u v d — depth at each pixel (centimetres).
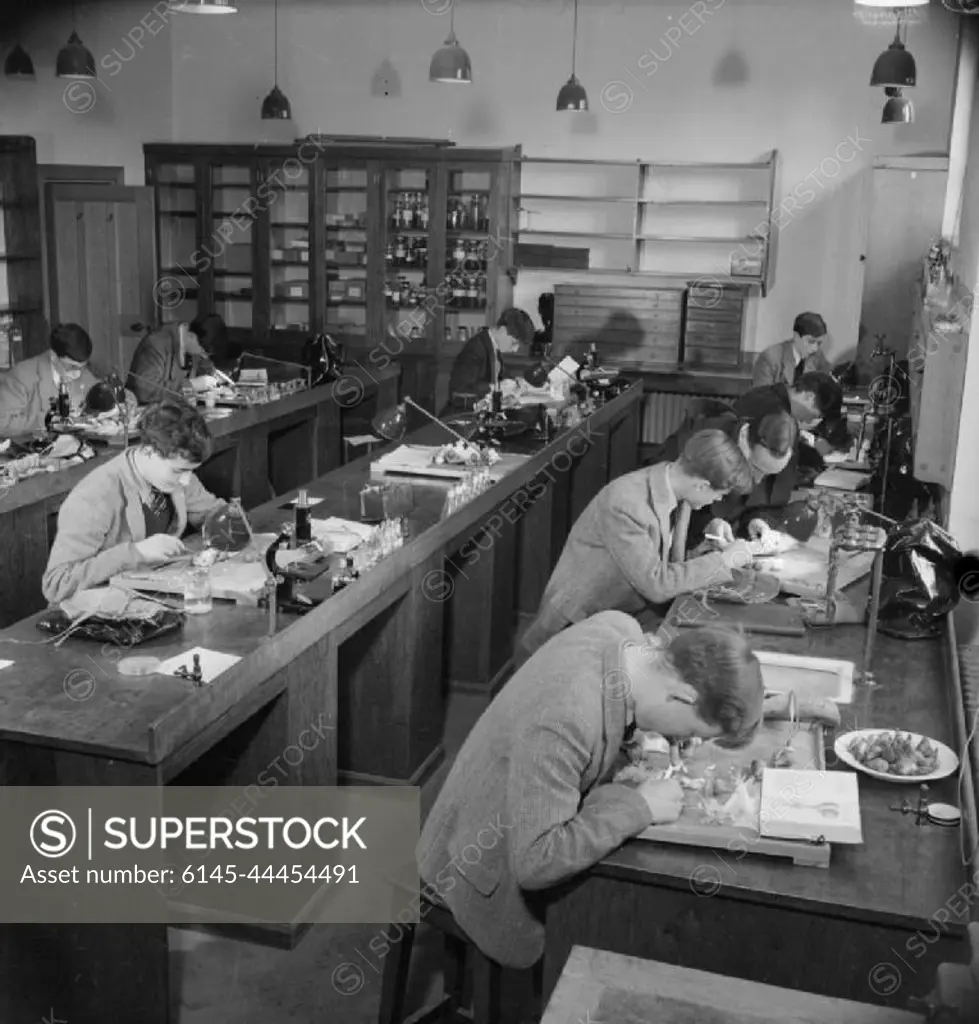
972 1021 142
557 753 207
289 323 996
